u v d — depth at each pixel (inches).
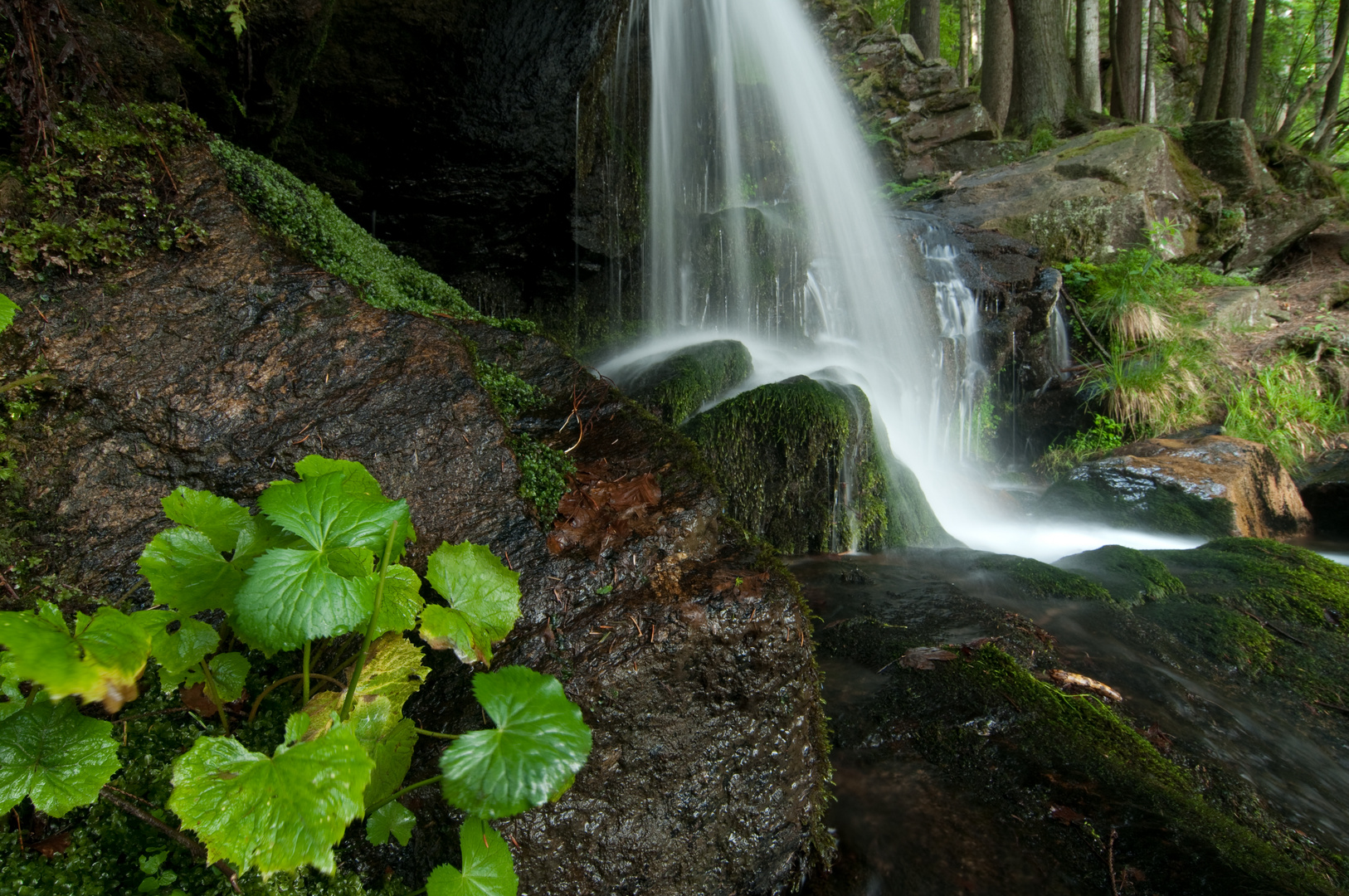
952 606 129.0
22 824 48.4
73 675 38.4
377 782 48.5
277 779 38.9
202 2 109.5
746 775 68.0
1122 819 76.9
